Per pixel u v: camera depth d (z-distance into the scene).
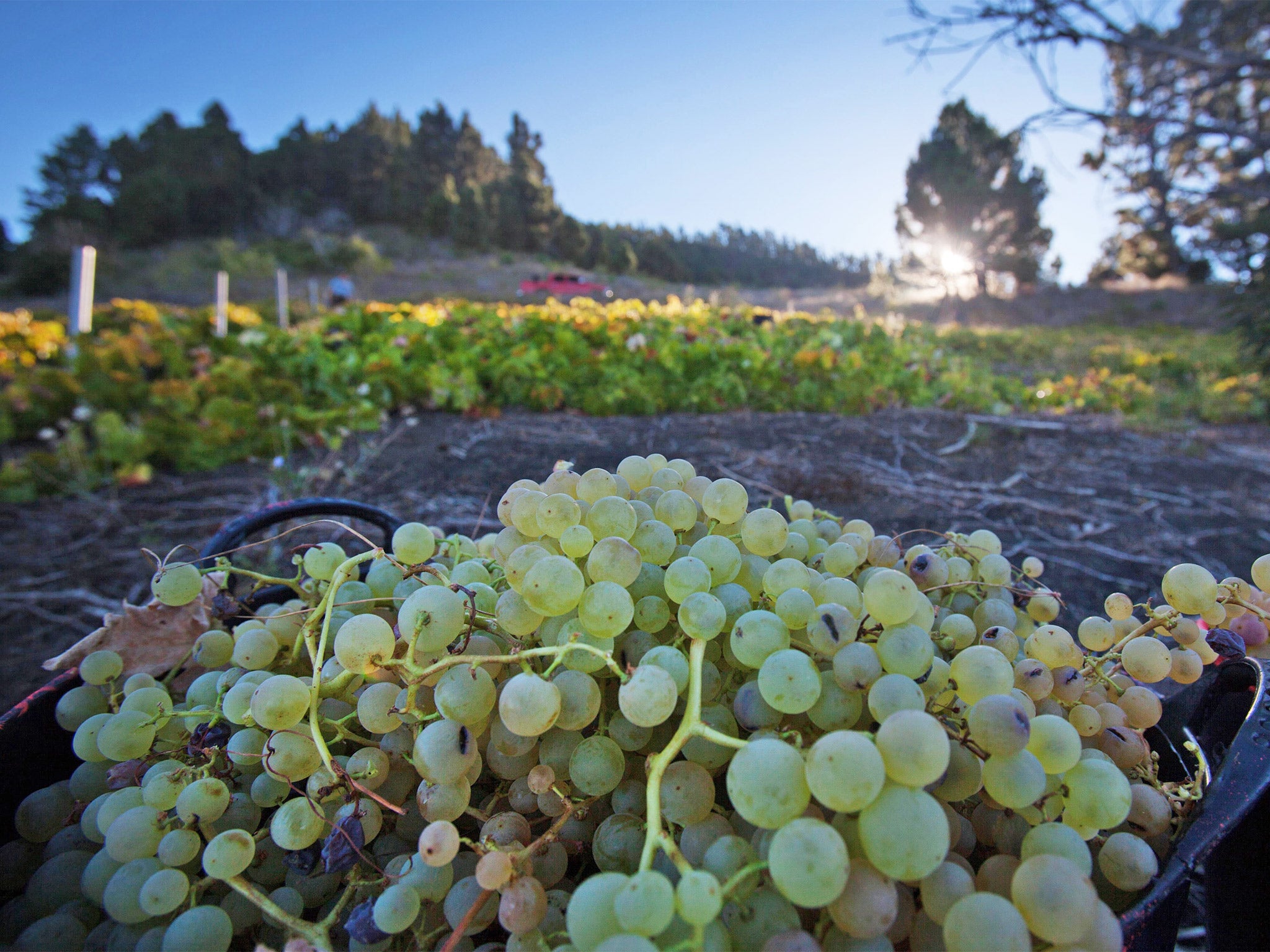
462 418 6.40
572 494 1.01
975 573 1.13
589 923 0.58
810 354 7.68
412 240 53.25
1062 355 15.02
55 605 3.31
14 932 0.78
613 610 0.74
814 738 0.75
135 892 0.73
